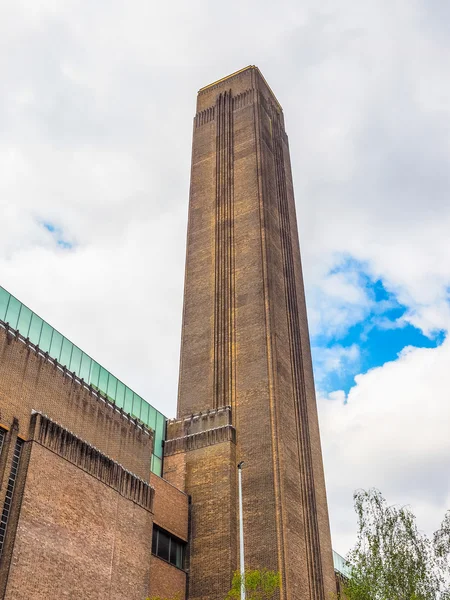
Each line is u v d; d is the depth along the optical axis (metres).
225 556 46.31
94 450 38.62
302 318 70.12
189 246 71.00
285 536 48.19
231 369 59.34
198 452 52.66
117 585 36.97
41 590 31.84
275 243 69.50
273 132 82.06
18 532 31.62
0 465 32.84
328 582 53.50
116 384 52.34
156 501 45.94
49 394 37.59
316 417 63.78
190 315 65.62
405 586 36.50
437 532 38.81
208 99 83.56
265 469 51.81
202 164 77.44
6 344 35.69
